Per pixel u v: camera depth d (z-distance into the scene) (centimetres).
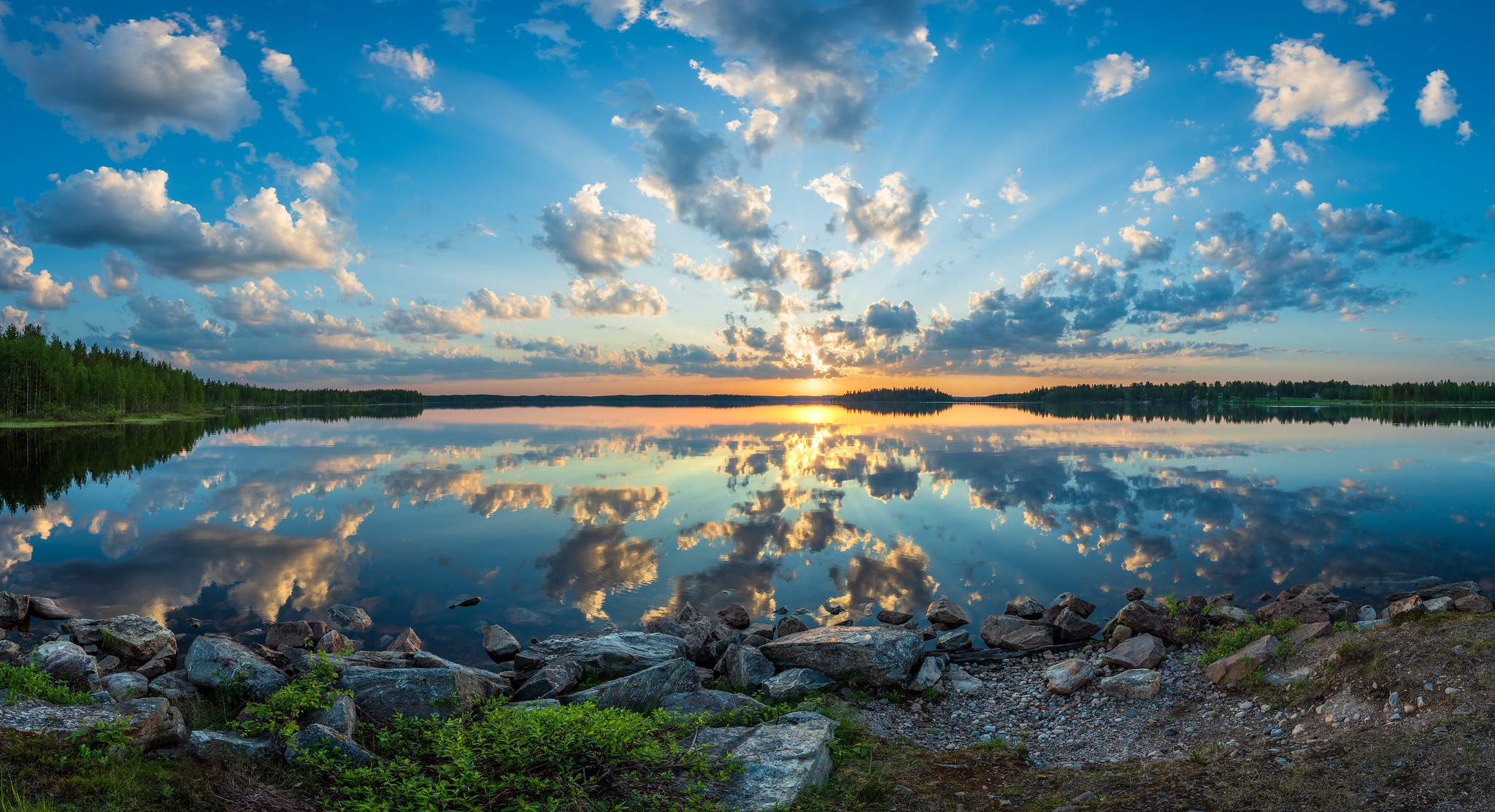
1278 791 748
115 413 13125
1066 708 1208
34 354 12100
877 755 977
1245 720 1016
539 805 712
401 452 6366
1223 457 5497
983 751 1010
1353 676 969
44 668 1112
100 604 1980
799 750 879
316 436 8681
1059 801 800
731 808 761
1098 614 1873
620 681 1089
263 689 1037
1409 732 804
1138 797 782
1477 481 4094
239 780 768
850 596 2056
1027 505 3447
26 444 7456
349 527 2986
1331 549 2502
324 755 806
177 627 1795
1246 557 2433
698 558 2466
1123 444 6912
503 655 1570
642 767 803
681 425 10900
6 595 1838
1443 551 2450
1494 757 708
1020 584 2166
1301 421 11744
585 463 5362
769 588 2128
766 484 4181
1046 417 14338
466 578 2227
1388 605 1880
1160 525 2966
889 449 6444
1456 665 884
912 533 2858
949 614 1806
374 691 986
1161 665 1340
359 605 1969
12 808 636
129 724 797
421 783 753
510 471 4831
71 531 2928
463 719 938
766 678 1310
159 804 699
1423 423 10744
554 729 823
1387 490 3806
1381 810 680
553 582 2180
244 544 2688
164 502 3631
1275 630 1303
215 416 17212
